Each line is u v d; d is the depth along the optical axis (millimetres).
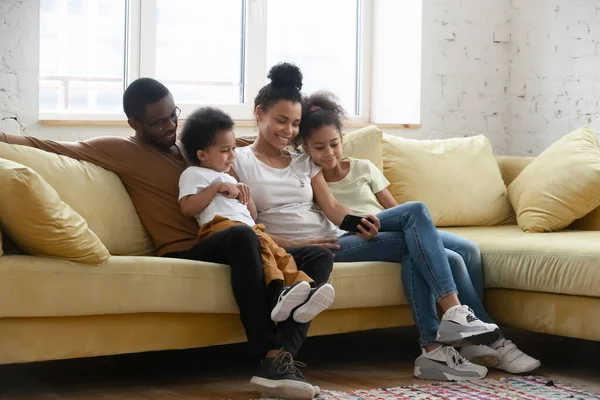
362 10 5043
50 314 2574
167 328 2805
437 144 4109
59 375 3080
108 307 2648
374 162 3764
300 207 3268
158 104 3139
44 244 2559
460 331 2953
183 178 3082
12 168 2518
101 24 4223
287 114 3197
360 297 3082
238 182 3213
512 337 3939
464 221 3984
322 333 3076
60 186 2982
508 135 5098
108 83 4254
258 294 2785
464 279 3188
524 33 5020
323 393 2770
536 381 2998
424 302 3094
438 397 2732
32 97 3738
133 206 3168
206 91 4551
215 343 2902
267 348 2766
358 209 3445
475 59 5012
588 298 3039
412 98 4875
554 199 3750
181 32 4469
